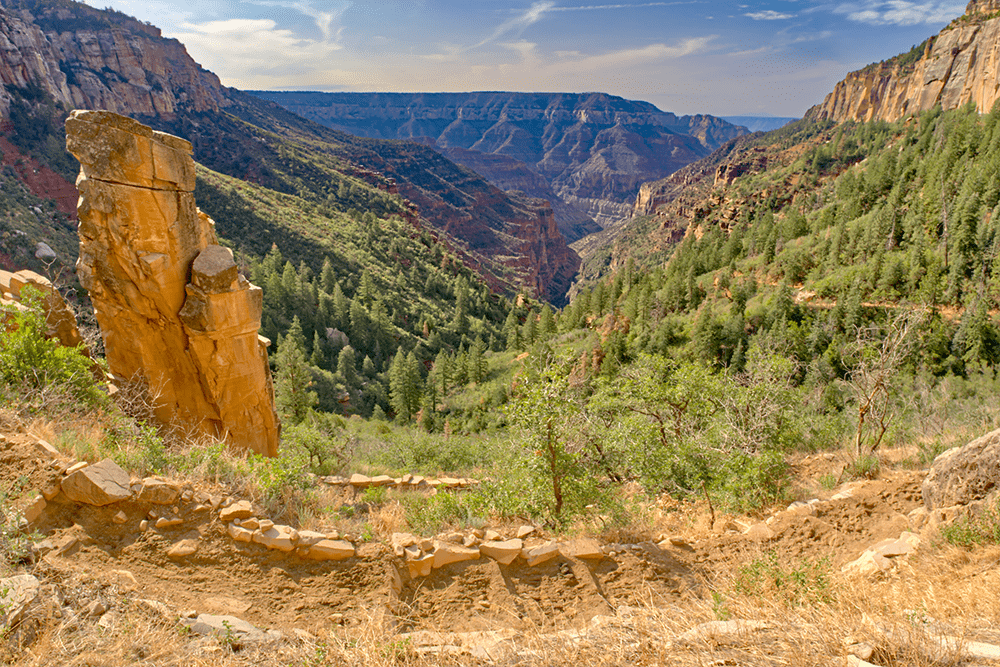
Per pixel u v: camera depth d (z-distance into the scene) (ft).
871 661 14.99
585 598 25.63
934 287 168.35
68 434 29.73
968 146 288.92
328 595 23.21
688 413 54.65
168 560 22.77
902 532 29.84
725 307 229.04
